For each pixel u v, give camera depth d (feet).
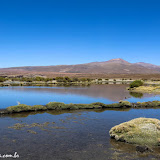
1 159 35.99
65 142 45.24
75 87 212.64
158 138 44.83
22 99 114.01
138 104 97.96
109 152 40.11
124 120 67.97
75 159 36.73
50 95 134.31
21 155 37.91
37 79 376.07
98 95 137.39
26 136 48.70
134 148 42.29
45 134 50.60
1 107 86.33
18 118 67.97
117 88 200.54
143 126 49.39
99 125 60.39
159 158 37.70
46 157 37.32
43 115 73.36
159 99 121.08
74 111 82.12
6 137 47.60
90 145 43.70
